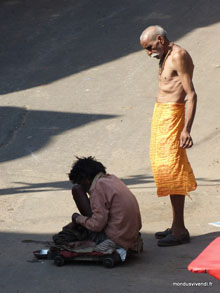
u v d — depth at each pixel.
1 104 35.41
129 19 47.59
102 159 27.84
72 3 53.06
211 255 8.16
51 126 32.09
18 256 14.67
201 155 27.75
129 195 14.14
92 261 14.11
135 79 38.12
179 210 15.48
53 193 22.23
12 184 24.48
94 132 31.11
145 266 13.66
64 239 14.02
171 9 48.59
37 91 37.28
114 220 13.83
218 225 17.47
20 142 30.20
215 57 40.06
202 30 44.22
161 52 15.05
